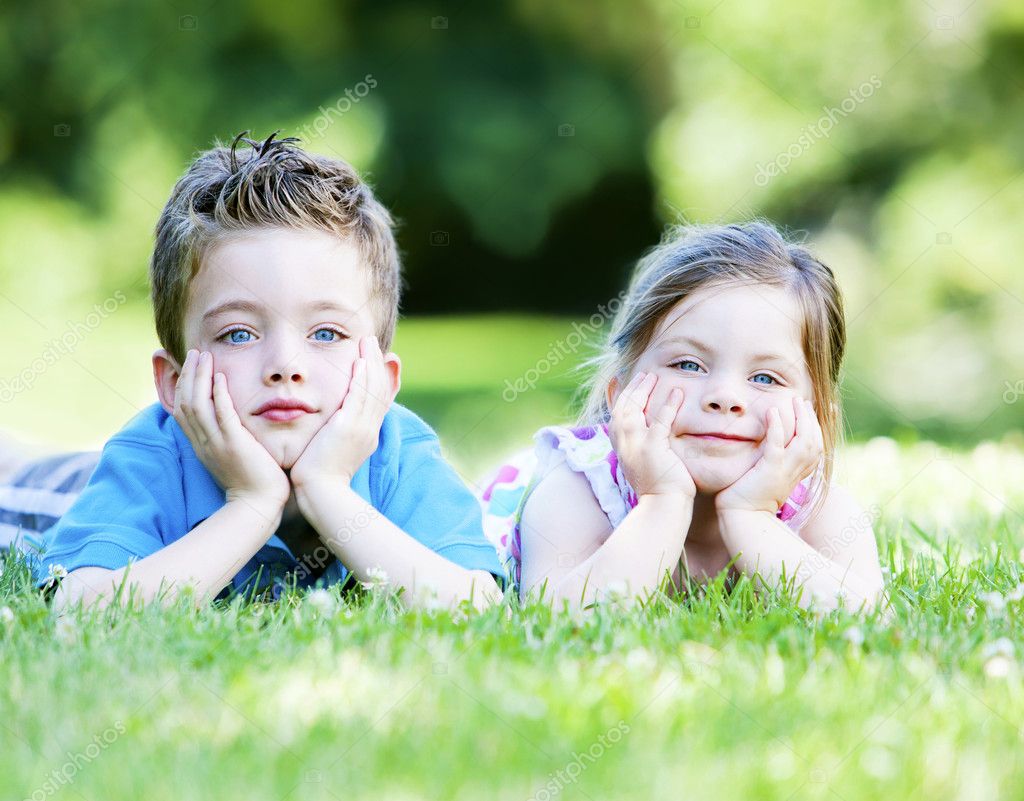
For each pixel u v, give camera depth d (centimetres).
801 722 326
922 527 671
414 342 2478
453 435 1349
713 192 2030
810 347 502
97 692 339
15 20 2442
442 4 2670
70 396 1619
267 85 2536
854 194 1917
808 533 520
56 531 479
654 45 2647
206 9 2522
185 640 377
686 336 486
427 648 375
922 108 1866
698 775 296
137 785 289
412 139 2669
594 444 531
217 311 463
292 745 309
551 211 2730
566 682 348
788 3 1972
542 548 512
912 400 1673
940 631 415
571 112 2695
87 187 2459
